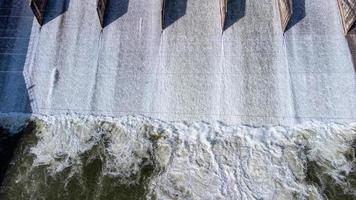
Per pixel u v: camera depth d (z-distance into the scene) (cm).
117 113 2534
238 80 2623
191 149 2405
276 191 2259
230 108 2544
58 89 2602
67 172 2348
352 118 2473
